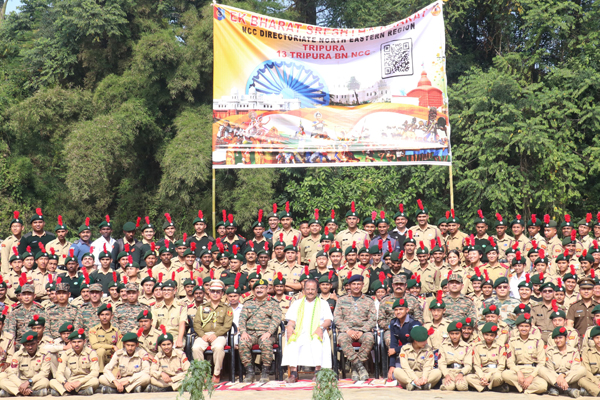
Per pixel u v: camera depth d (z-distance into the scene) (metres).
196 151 18.81
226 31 13.07
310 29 13.13
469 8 20.41
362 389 8.35
